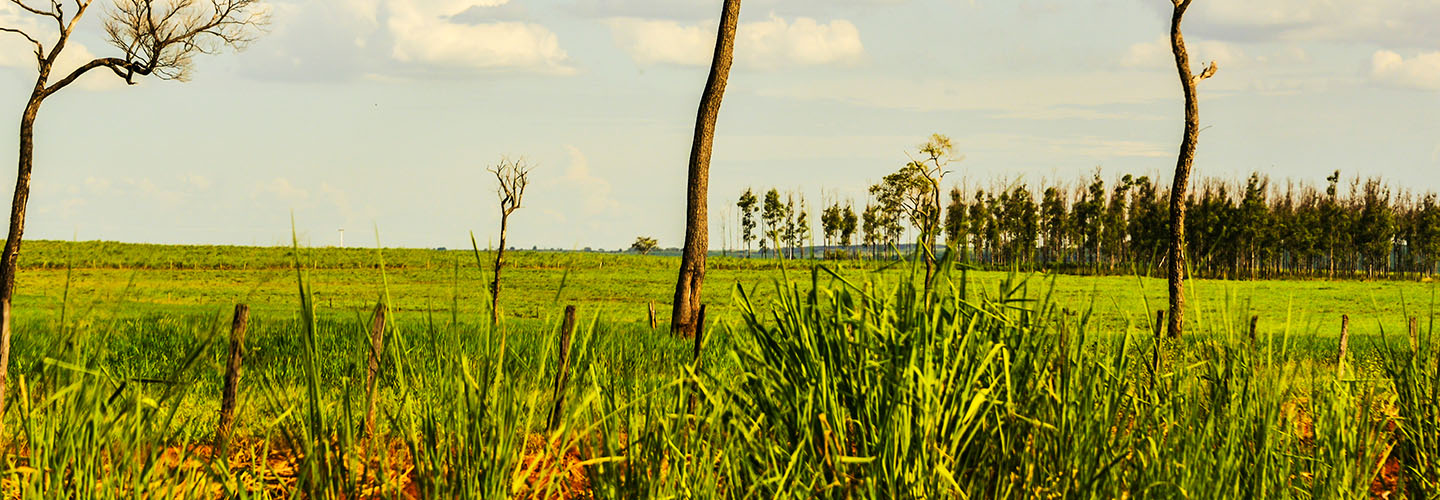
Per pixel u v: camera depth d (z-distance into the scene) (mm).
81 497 2801
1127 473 3246
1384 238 101125
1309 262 105250
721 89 17453
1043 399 3270
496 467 2613
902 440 2994
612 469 3033
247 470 3391
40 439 2865
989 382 3252
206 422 4234
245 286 50375
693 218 17078
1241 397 3316
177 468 2996
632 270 70250
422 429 2842
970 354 3217
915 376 3064
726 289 38531
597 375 3256
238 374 4371
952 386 3143
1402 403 4328
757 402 3354
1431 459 4133
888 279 3301
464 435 2625
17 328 8773
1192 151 18688
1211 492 3205
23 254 76625
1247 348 3410
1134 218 95062
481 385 2605
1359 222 102562
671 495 2896
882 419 3039
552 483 2826
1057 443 3170
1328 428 3674
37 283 31547
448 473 2670
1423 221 100188
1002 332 3305
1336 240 101000
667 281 58219
